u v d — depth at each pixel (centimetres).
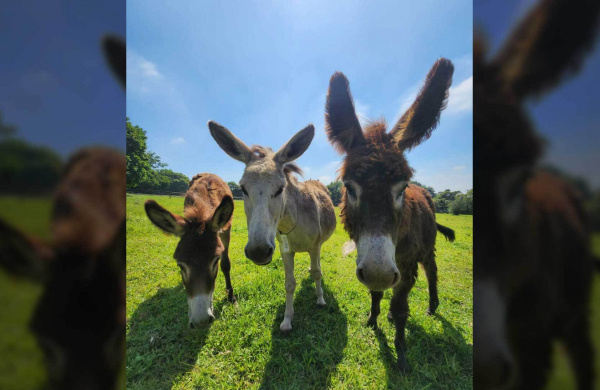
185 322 365
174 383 274
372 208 228
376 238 219
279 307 409
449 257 727
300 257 673
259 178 288
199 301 290
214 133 316
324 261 646
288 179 351
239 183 306
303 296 447
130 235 819
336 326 357
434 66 255
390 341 331
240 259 625
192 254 298
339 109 283
